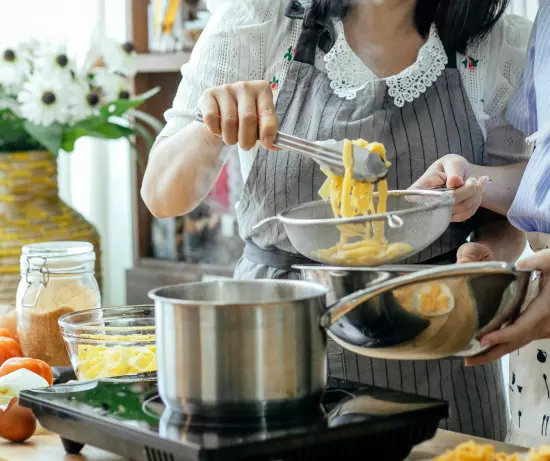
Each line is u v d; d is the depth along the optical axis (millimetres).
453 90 1669
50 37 2385
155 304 1037
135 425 993
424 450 1119
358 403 1065
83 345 1360
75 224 2443
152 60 3014
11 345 1516
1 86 2375
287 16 1675
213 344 982
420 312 1025
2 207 2338
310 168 1611
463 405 1666
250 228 1688
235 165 3002
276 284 1111
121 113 2488
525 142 1681
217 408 989
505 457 987
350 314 1042
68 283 1609
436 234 1235
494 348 1116
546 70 1503
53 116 2297
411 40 1691
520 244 1754
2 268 2324
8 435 1175
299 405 1016
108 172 3621
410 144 1634
